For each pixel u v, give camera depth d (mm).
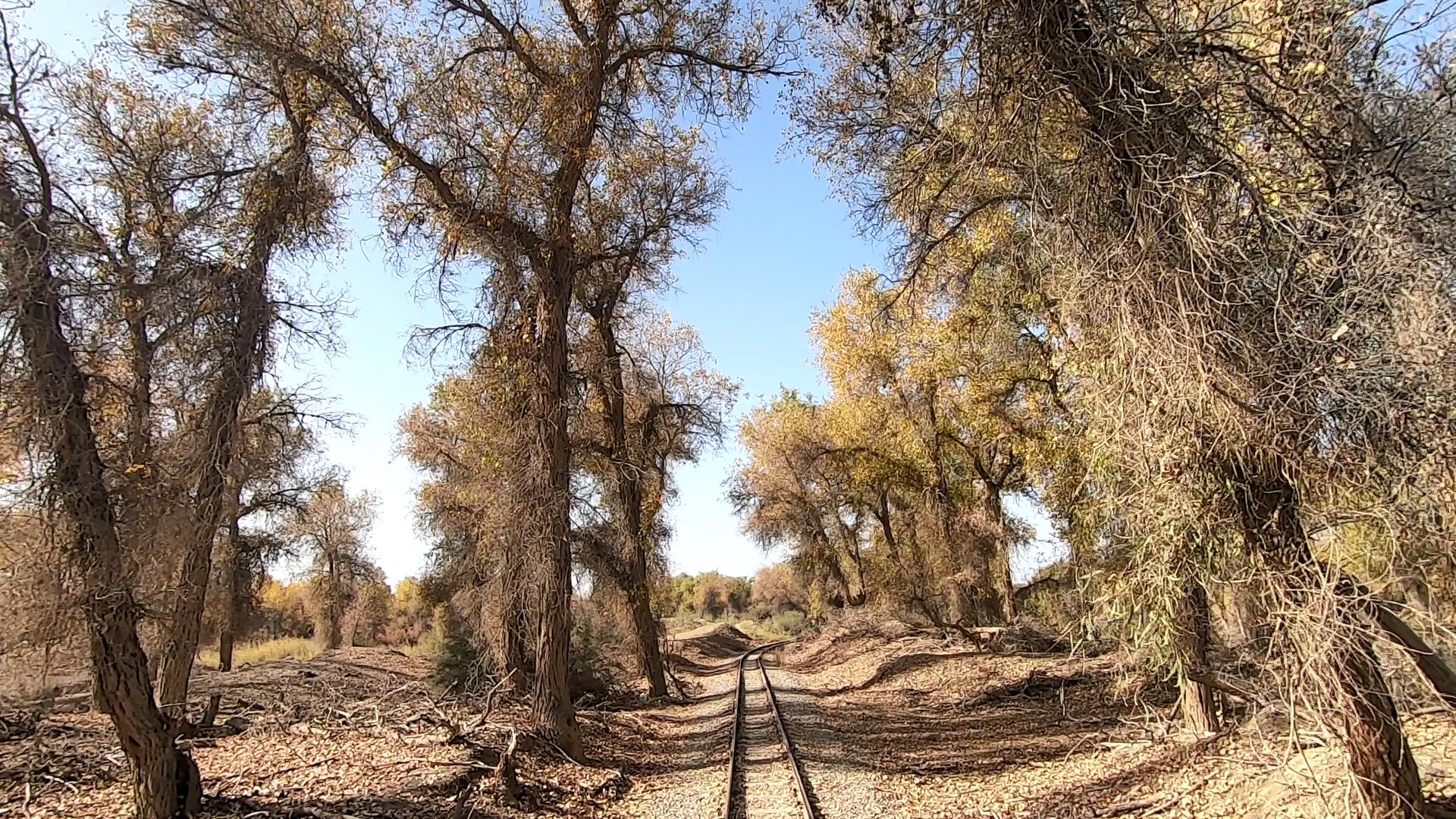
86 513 7188
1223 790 7367
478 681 17922
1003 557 26172
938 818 8758
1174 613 5953
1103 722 12492
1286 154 5586
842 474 32688
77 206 7938
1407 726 7398
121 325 8203
